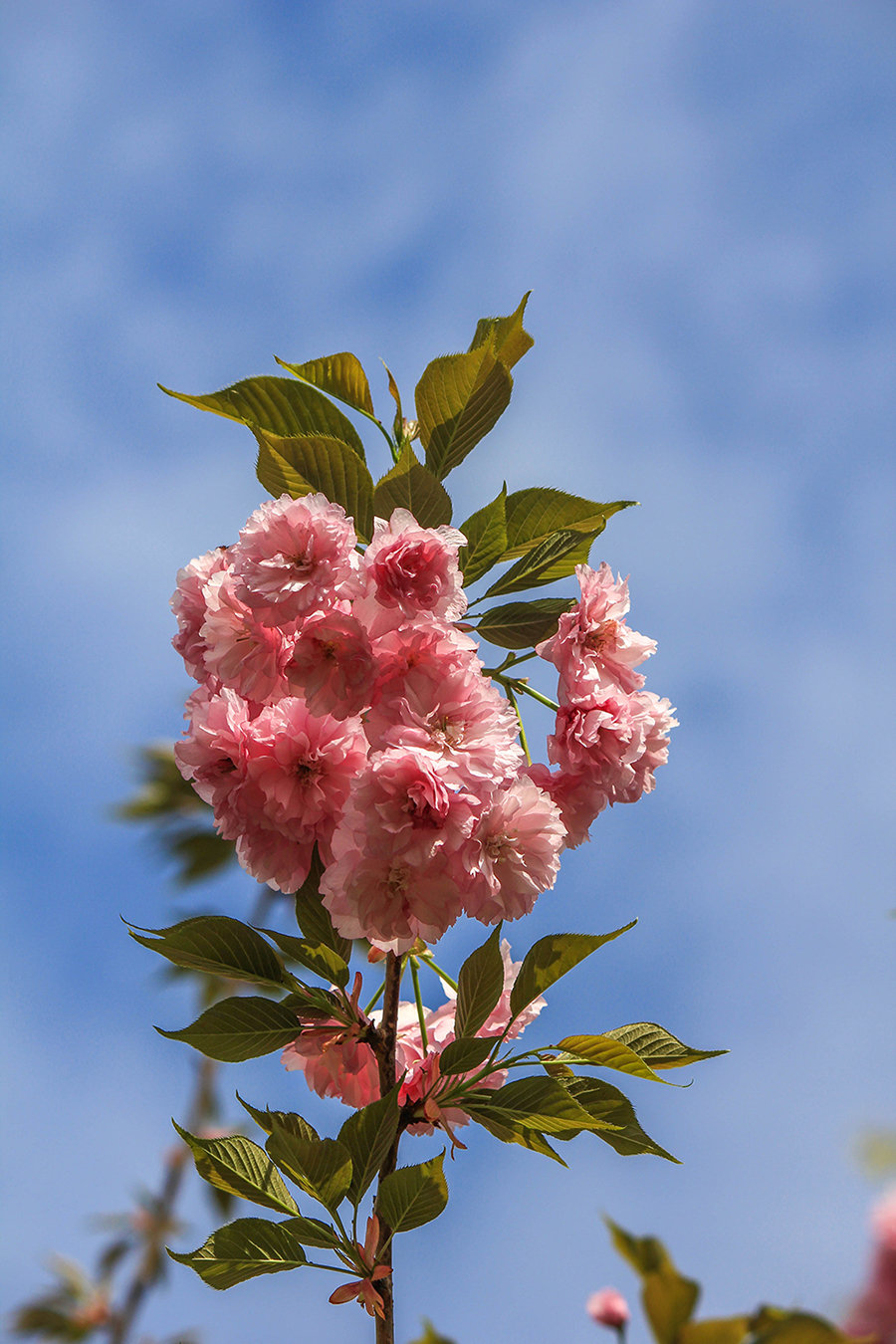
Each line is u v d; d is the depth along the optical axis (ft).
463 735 7.70
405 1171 7.61
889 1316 3.75
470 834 7.65
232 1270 7.63
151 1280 17.94
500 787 7.73
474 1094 7.75
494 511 8.02
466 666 7.73
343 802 7.73
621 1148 7.72
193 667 7.93
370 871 7.68
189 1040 7.73
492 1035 7.95
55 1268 17.85
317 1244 7.64
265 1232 7.65
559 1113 7.67
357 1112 7.68
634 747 7.93
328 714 7.69
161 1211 18.57
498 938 7.75
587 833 7.96
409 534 7.75
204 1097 18.63
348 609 7.73
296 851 7.78
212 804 7.82
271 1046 7.77
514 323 8.15
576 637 7.95
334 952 7.80
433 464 8.09
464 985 7.78
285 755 7.72
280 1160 7.65
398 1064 7.95
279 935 7.77
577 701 7.93
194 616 7.93
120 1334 17.47
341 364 8.14
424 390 8.05
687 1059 7.87
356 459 7.89
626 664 8.00
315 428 8.05
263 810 7.74
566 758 7.91
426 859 7.63
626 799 7.99
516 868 7.73
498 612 8.02
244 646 7.80
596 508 8.05
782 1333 4.94
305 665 7.70
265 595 7.69
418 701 7.70
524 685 8.00
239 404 8.03
